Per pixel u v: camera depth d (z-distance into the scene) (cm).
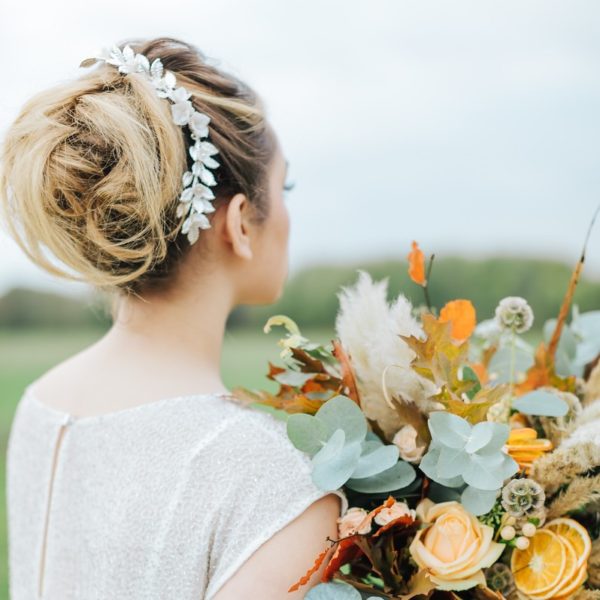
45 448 115
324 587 93
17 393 710
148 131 102
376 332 108
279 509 94
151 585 97
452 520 99
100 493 104
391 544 101
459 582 96
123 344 114
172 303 112
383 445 106
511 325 120
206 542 95
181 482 98
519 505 98
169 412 104
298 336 117
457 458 96
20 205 103
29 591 118
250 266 117
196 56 118
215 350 116
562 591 98
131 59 109
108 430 107
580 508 108
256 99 122
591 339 138
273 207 120
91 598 103
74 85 107
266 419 103
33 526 118
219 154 110
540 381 127
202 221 106
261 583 92
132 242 103
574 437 101
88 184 102
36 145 103
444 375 104
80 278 107
